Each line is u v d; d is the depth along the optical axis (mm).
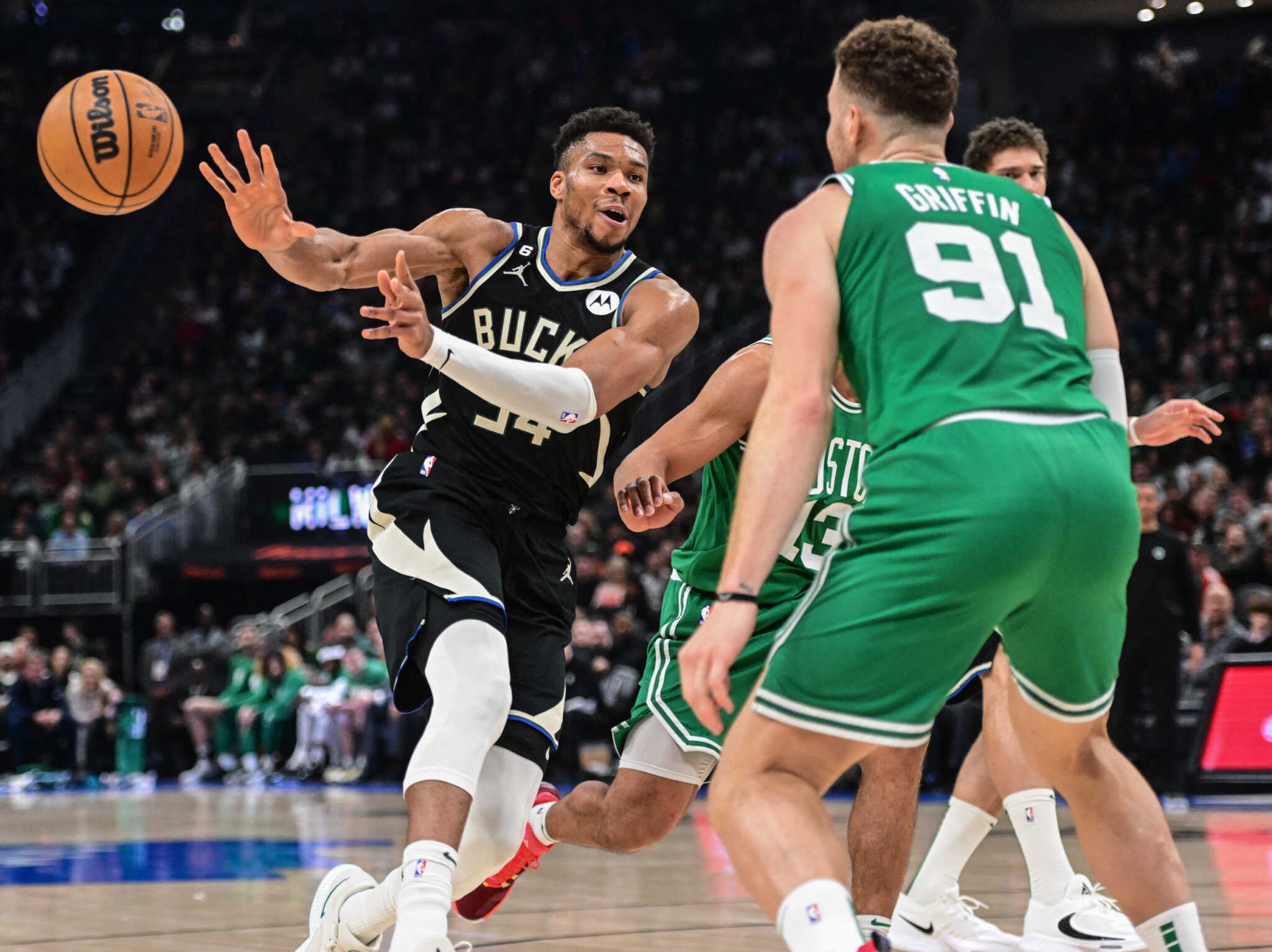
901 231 2434
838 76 2705
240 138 3322
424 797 3082
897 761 3402
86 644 16969
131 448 21188
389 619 3420
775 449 2301
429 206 24891
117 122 3752
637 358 3447
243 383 21797
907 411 2352
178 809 10508
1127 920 3824
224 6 29328
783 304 2418
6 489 19672
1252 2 23594
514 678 3459
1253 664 9242
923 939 4000
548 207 24344
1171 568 8891
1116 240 20172
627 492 3441
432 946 2885
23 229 24891
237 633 15523
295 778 14453
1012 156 4223
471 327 3666
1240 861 5969
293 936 4145
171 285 24922
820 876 2166
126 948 3895
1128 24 24625
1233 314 17766
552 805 3904
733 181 23578
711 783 2404
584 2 27672
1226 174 21156
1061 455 2318
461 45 27625
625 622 12297
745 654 3473
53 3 29094
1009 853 6758
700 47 26719
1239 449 14656
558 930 4258
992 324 2395
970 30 23719
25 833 8297
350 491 18625
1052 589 2367
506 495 3531
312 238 3473
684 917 4551
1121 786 2578
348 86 27203
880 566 2289
